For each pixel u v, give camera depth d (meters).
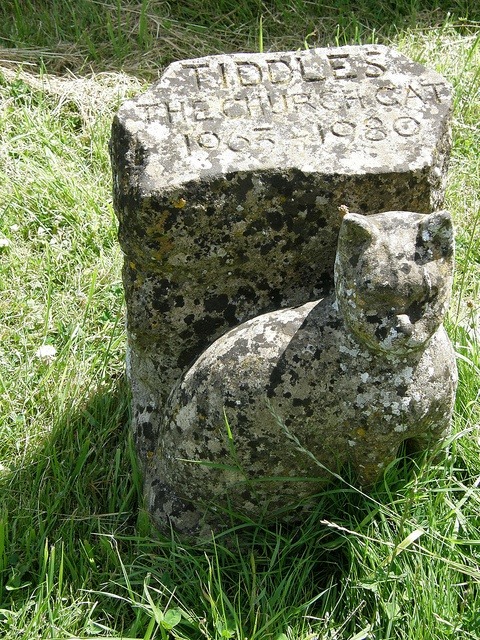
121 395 1.11
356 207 0.91
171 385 0.97
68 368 1.13
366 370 0.87
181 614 0.90
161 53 1.60
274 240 0.91
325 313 0.89
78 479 1.03
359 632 0.90
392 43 1.60
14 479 1.04
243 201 0.89
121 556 0.97
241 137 0.91
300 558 0.95
